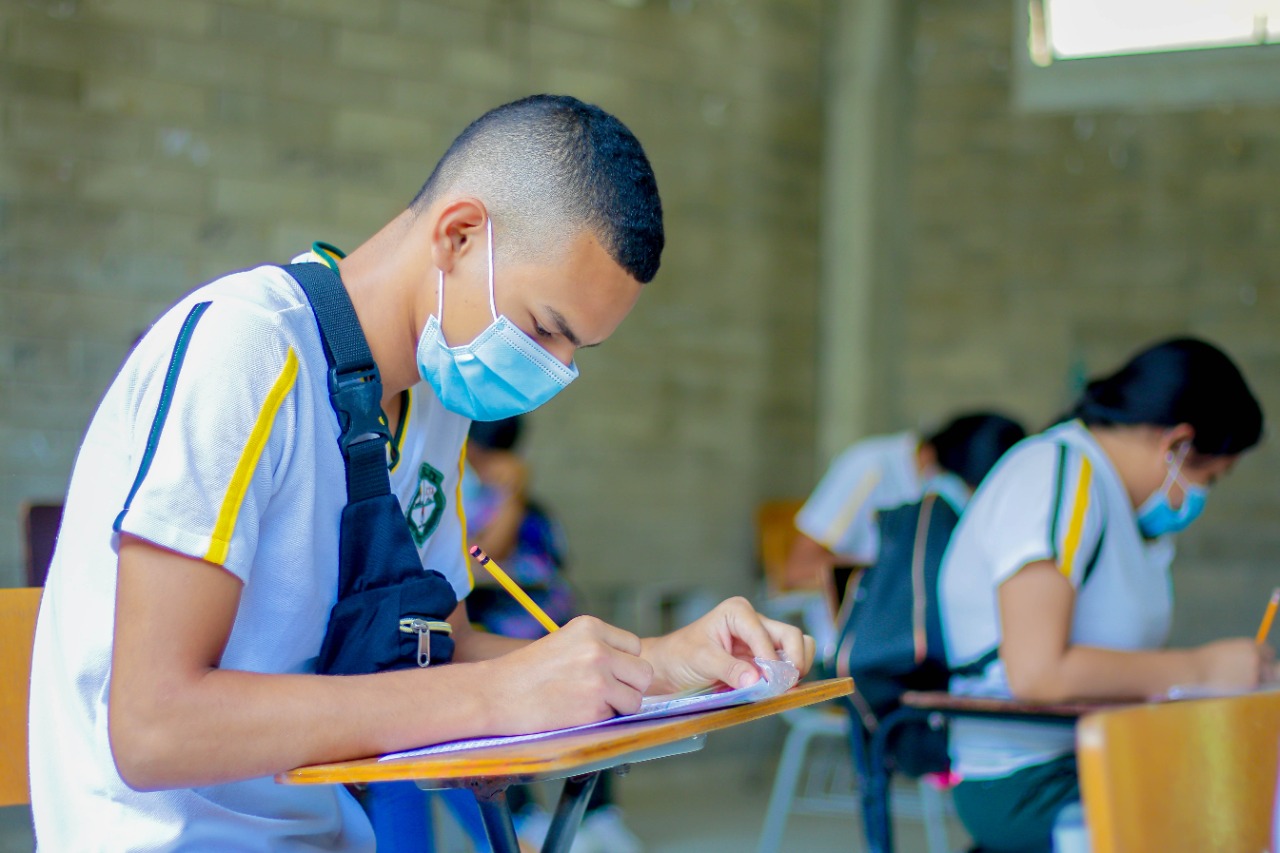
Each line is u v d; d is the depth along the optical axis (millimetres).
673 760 4887
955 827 4051
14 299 3680
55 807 1146
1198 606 5230
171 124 3951
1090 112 5559
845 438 5262
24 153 3701
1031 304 5594
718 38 5297
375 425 1184
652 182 1203
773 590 5035
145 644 1007
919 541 2188
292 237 4184
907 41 5293
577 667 1040
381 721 1010
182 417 1062
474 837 1914
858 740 2094
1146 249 5504
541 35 4801
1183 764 966
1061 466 2018
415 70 4473
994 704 1765
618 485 4988
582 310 1174
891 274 5262
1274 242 5383
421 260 1209
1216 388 2020
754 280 5406
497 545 3381
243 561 1059
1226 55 5426
